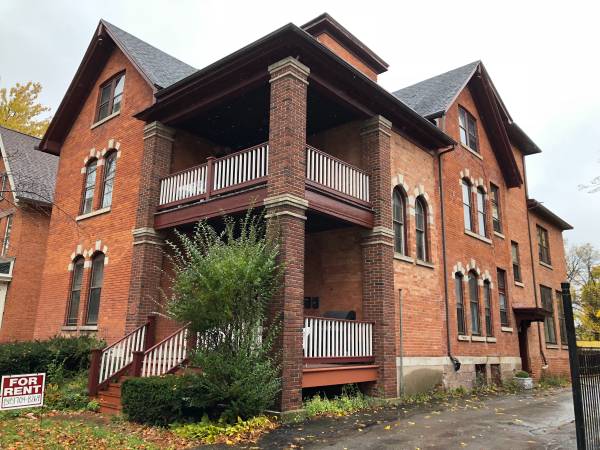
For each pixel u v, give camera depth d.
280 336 9.62
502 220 20.62
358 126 14.02
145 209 13.41
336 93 12.18
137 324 12.63
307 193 10.87
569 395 15.43
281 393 9.37
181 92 12.88
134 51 15.84
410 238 14.22
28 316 18.47
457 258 16.55
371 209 12.93
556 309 24.72
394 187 13.96
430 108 16.88
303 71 11.20
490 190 20.28
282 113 10.75
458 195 17.42
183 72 16.73
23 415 9.81
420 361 13.62
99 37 16.80
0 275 17.98
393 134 14.30
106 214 15.27
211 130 15.02
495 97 21.33
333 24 16.47
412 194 14.70
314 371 10.27
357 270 13.17
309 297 13.94
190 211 12.34
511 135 23.09
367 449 7.55
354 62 17.53
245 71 11.77
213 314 8.80
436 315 14.79
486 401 13.42
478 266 17.83
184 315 9.04
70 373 12.41
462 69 19.67
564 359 24.00
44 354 12.34
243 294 9.09
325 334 10.98
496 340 18.05
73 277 16.14
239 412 8.73
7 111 24.56
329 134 14.63
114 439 7.83
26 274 18.66
